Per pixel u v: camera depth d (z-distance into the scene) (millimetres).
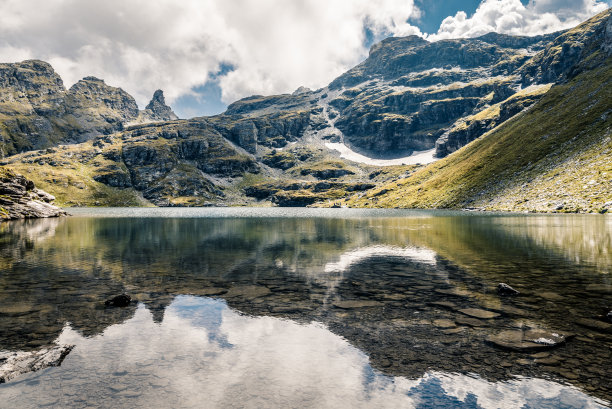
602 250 36719
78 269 27609
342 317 15414
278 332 13602
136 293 19859
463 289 20516
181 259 33000
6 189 131000
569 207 126062
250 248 41750
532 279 23062
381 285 21844
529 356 11062
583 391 8891
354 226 82625
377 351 11680
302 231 68938
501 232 58906
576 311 15875
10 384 9383
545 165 186250
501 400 8531
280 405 8367
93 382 9516
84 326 14172
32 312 16062
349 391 9094
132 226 88000
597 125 184625
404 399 8672
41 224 96688
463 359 10930
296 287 21406
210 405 8359
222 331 13703
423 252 36906
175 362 10852
